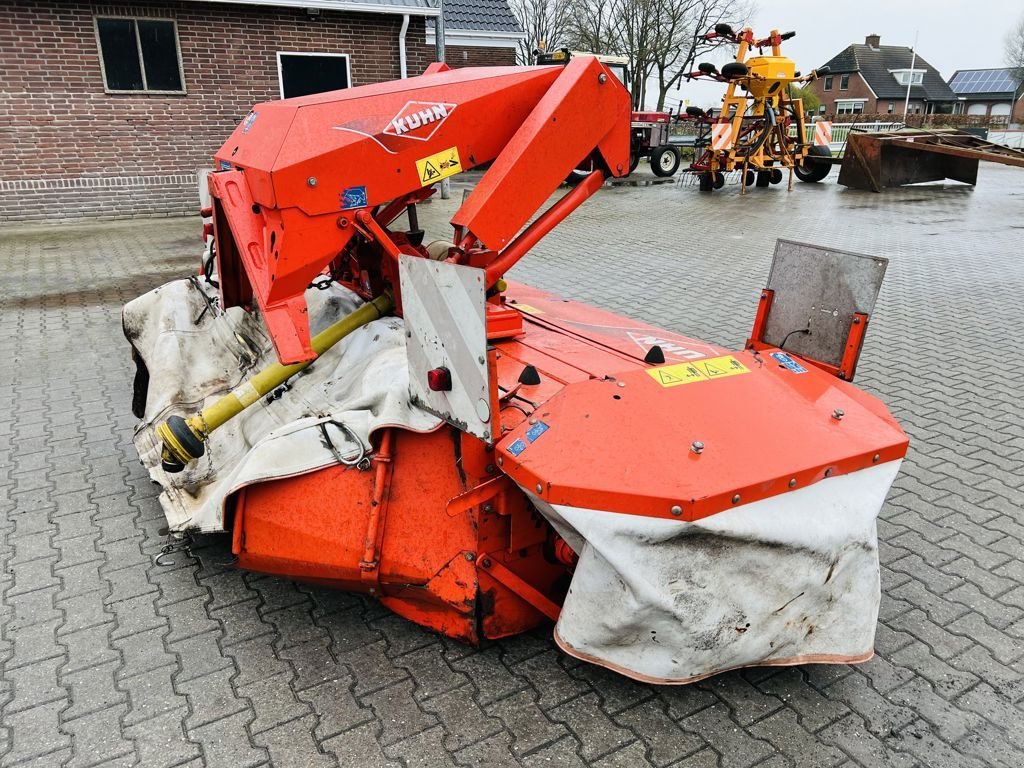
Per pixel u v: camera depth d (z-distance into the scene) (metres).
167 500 3.51
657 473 2.31
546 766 2.42
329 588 3.17
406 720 2.59
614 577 2.33
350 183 2.91
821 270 3.22
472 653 2.90
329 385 3.38
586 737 2.52
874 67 63.97
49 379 5.83
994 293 8.16
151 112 12.26
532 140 3.03
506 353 3.15
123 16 11.70
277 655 2.92
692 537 2.28
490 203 3.01
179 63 12.20
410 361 2.63
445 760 2.44
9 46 11.25
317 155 2.81
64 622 3.14
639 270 9.31
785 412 2.71
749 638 2.44
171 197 12.78
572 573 2.85
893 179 16.89
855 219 12.91
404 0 13.41
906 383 5.60
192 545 3.68
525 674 2.79
